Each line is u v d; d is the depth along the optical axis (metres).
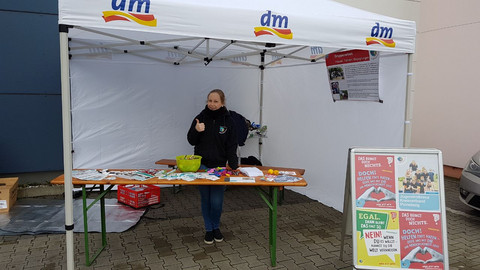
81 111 5.26
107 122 5.41
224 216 4.59
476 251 3.70
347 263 3.34
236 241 3.79
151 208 4.80
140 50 5.29
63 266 3.15
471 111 6.60
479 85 6.45
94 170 3.34
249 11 2.62
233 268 3.19
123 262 3.25
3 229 3.87
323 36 2.84
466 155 6.72
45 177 5.60
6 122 5.34
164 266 3.19
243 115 6.18
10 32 5.23
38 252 3.41
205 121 3.50
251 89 6.19
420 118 7.61
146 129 5.64
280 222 4.38
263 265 3.25
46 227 3.95
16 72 5.32
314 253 3.54
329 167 4.78
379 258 2.67
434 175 2.77
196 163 3.33
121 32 4.95
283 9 2.82
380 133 3.80
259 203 5.17
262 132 5.96
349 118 4.30
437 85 7.21
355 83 4.05
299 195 5.50
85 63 5.19
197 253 3.47
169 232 3.99
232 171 3.44
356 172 2.78
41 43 5.40
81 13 2.34
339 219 4.48
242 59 6.03
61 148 5.67
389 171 2.78
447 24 6.95
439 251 2.67
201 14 2.52
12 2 5.19
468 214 4.91
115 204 4.84
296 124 5.40
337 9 3.20
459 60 6.77
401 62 3.48
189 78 5.80
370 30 2.99
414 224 2.71
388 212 2.72
